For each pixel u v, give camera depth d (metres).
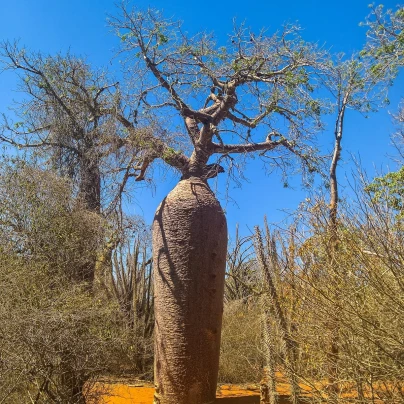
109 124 9.14
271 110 8.77
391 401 5.18
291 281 6.13
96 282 9.40
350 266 5.44
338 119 8.80
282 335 6.14
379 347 4.98
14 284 7.01
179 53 8.42
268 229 6.89
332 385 5.69
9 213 8.40
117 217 9.43
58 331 6.73
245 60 8.40
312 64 8.53
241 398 8.37
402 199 6.13
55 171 9.36
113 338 7.51
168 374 7.44
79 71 10.08
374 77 8.58
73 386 7.14
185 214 7.83
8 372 6.43
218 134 8.99
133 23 8.30
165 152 8.54
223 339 11.54
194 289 7.58
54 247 8.38
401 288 4.88
